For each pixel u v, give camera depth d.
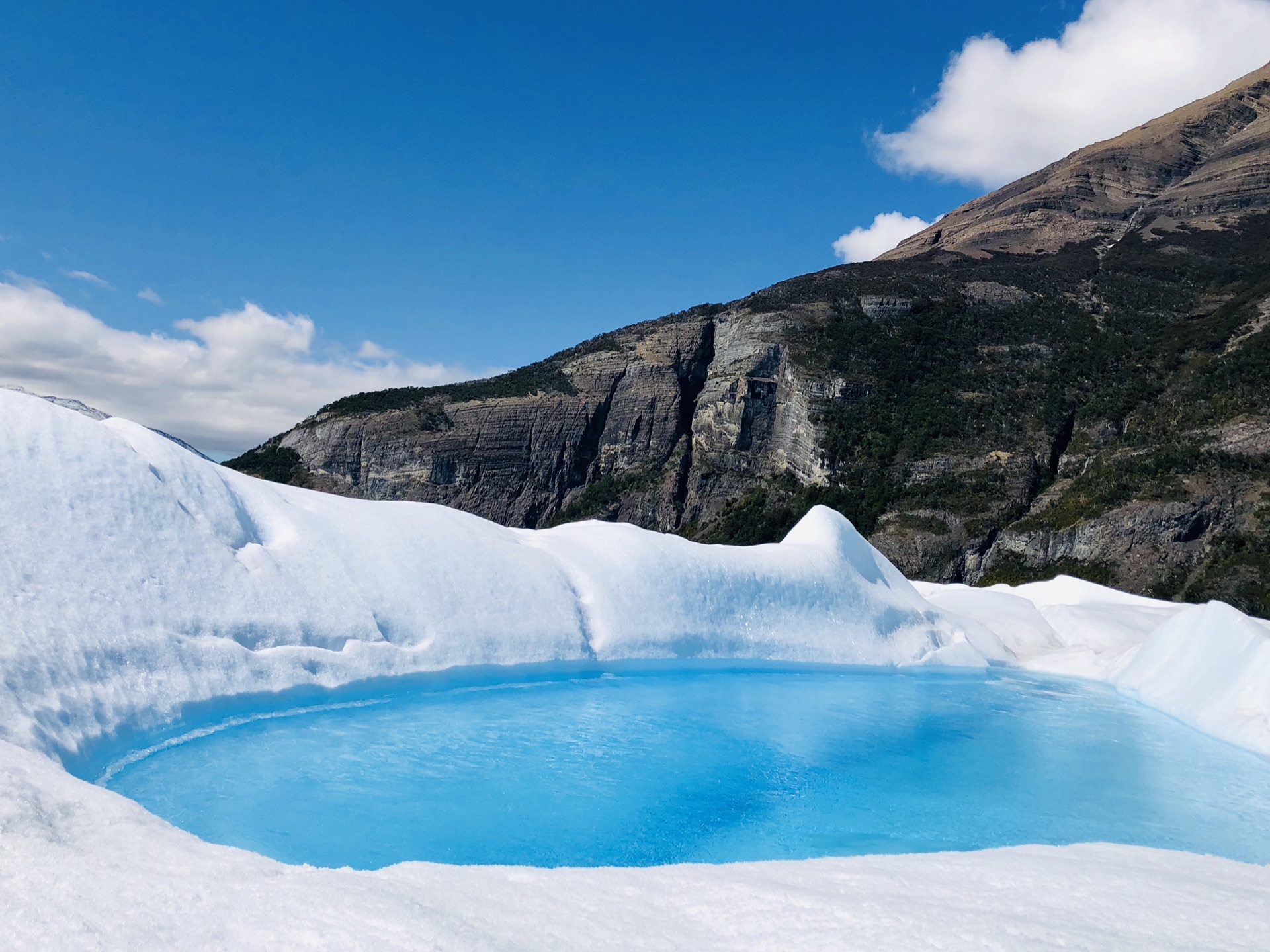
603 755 8.40
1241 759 9.73
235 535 9.41
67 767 5.91
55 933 2.88
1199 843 7.12
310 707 8.66
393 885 3.74
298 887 3.50
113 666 7.06
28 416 8.27
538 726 9.13
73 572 7.41
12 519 7.37
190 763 6.96
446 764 7.62
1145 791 8.45
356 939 3.02
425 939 3.06
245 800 6.39
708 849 6.46
